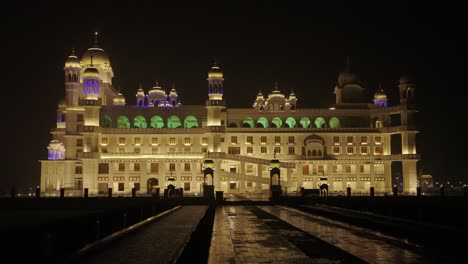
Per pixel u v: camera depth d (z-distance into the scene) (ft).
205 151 417.28
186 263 91.86
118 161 404.16
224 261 95.09
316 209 223.71
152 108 431.43
